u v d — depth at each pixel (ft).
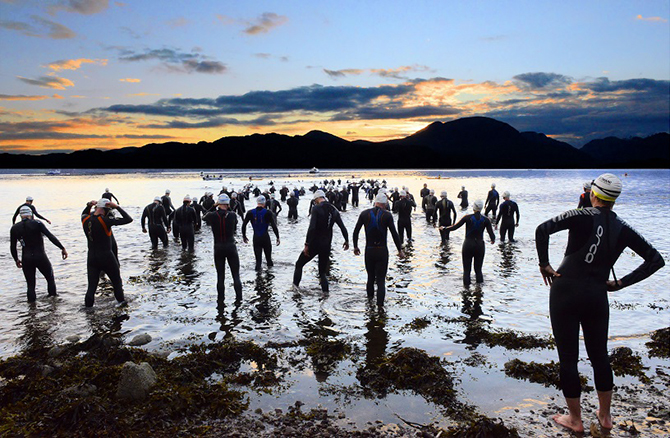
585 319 12.43
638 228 58.65
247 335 21.07
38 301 27.20
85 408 13.60
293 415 13.71
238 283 27.58
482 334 20.72
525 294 28.35
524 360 18.07
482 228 30.25
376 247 26.04
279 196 148.56
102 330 21.95
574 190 169.99
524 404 14.39
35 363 17.33
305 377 16.56
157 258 41.81
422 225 68.13
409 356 16.98
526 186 211.20
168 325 22.66
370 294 27.40
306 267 37.27
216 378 16.58
